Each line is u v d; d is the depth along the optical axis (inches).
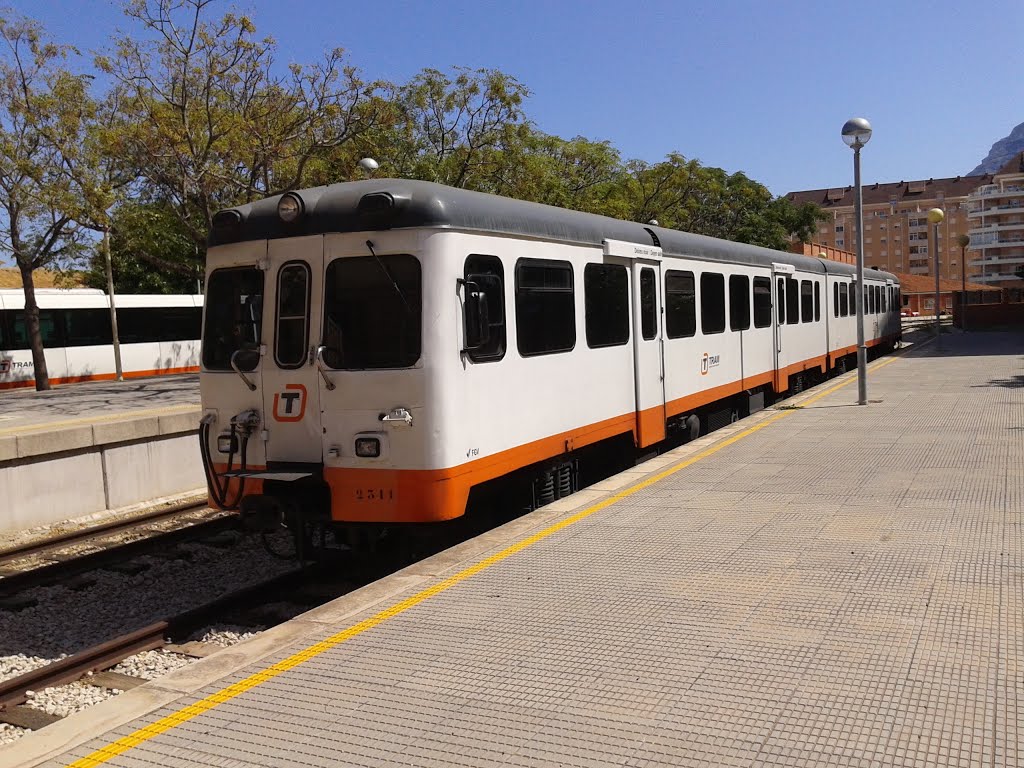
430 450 267.0
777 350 639.8
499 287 298.4
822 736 144.5
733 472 366.9
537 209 332.2
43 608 303.6
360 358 273.7
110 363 1291.8
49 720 212.7
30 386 1200.2
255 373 289.6
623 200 1239.5
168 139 729.6
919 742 141.3
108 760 149.9
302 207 280.1
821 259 816.9
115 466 473.4
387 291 271.1
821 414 534.0
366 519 274.4
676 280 458.0
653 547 259.8
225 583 328.2
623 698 162.2
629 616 203.9
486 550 265.7
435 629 202.7
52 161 885.8
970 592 205.9
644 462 417.7
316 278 279.6
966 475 333.7
